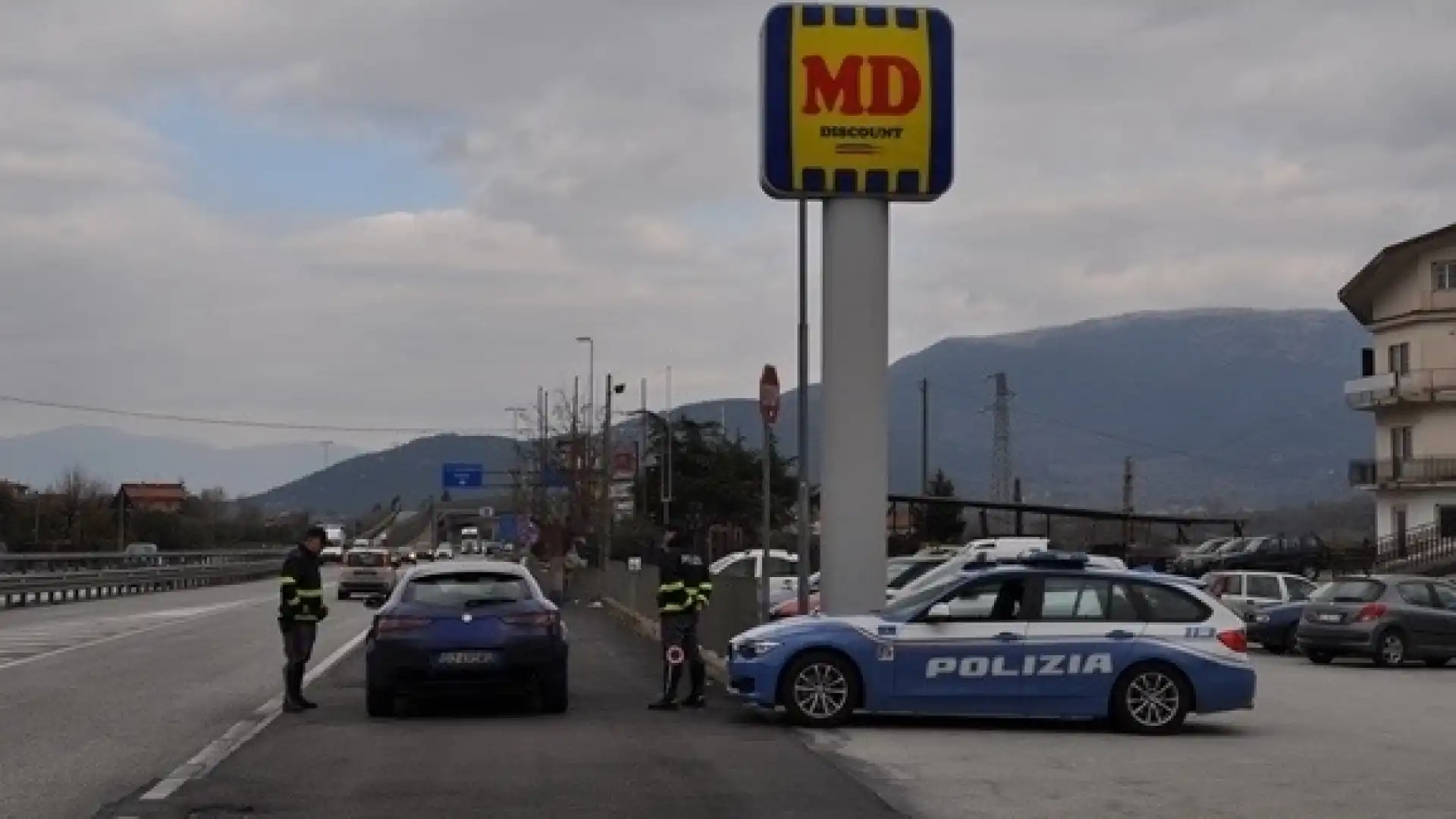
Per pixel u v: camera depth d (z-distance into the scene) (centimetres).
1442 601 2928
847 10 2030
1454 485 6650
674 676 1811
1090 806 1170
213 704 1842
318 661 2494
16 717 1706
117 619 3728
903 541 6806
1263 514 10438
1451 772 1367
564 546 5738
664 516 5397
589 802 1169
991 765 1375
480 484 10475
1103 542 8006
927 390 8106
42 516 8788
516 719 1709
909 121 2023
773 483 6875
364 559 5291
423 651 1670
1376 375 7088
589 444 7425
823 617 1669
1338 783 1295
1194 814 1140
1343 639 2906
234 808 1134
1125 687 1620
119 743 1488
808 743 1511
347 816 1107
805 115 2019
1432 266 6788
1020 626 1628
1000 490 9356
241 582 7056
